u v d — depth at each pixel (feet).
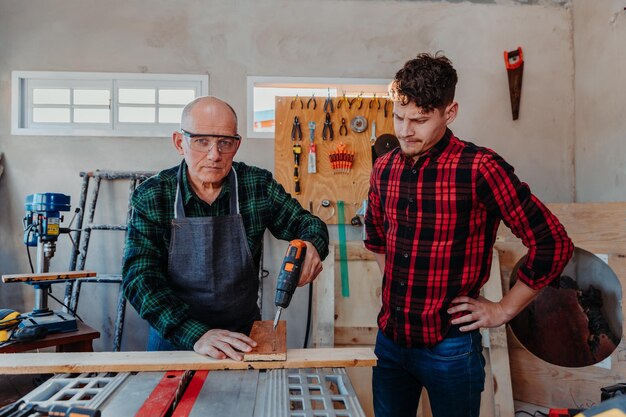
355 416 2.54
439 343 4.15
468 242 4.01
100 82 8.61
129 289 3.84
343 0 8.83
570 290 7.82
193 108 3.79
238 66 8.69
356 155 8.57
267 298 8.70
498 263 7.31
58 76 8.42
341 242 7.73
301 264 3.80
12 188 8.38
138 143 8.56
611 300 7.53
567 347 7.59
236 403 2.71
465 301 4.06
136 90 8.78
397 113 3.79
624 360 6.49
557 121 9.03
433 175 3.96
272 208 4.61
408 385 4.60
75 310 8.11
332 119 8.59
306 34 8.77
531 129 9.00
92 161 8.50
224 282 4.27
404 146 3.91
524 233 3.91
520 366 7.25
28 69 8.40
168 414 2.68
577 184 8.89
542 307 7.97
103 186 8.54
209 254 4.17
